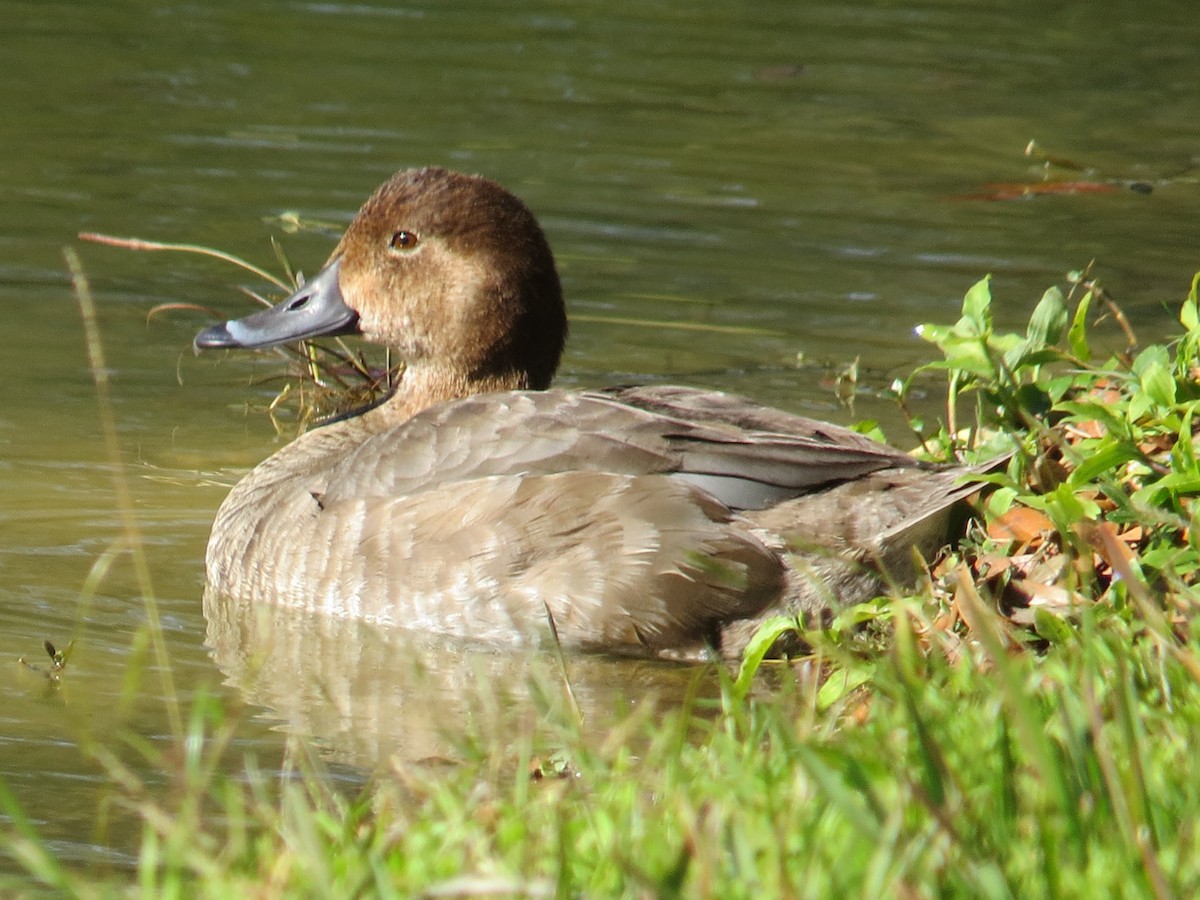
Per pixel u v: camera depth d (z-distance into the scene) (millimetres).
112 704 8648
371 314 11633
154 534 11273
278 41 24359
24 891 6180
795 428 9992
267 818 6406
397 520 10000
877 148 20609
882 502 9305
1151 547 8656
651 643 9438
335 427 11594
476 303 11383
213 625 10031
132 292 15648
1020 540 9195
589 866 5629
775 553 9258
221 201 17859
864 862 5348
